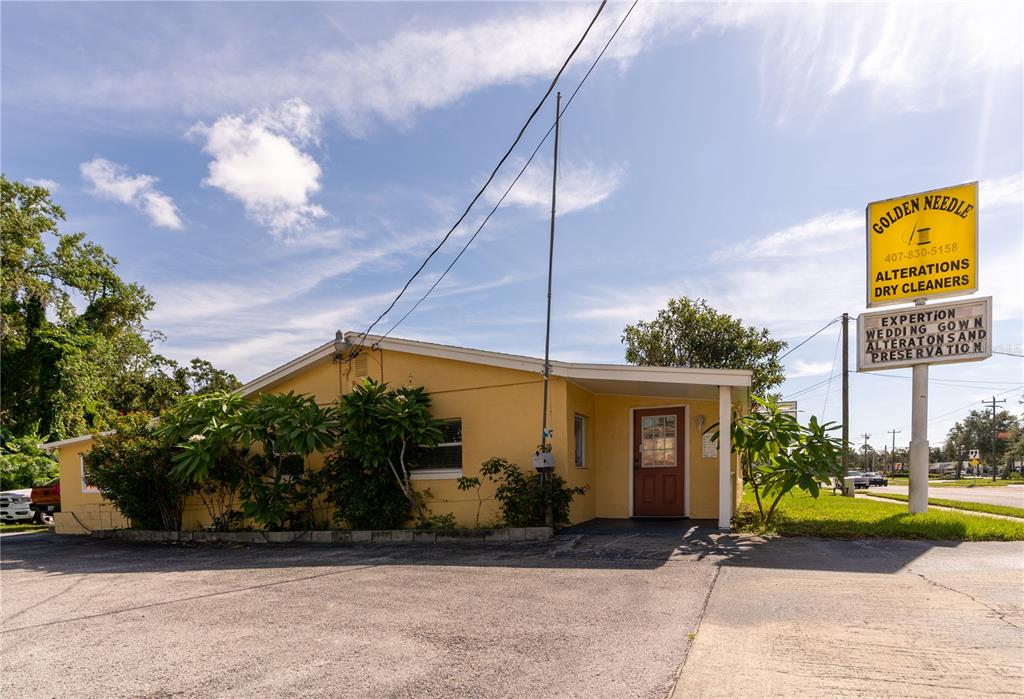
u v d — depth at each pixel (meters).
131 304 35.31
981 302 11.22
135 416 13.66
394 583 7.03
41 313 29.84
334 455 11.97
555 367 10.73
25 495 19.27
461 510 11.46
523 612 5.55
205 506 13.68
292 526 12.30
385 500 11.36
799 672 3.98
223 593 6.89
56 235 31.45
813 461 10.30
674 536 9.67
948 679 3.81
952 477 81.31
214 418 12.10
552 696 3.72
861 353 12.30
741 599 5.76
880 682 3.79
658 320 25.20
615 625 5.08
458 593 6.39
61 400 28.81
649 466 12.63
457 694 3.79
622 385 11.22
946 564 7.09
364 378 12.09
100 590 7.46
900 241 12.00
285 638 5.03
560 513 10.55
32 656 4.82
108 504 15.27
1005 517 12.40
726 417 10.22
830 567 7.05
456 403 11.85
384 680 4.05
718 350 24.30
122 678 4.25
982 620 4.96
